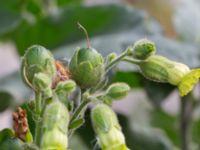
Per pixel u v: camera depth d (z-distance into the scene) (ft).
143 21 0.96
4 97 0.88
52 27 0.95
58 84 0.58
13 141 0.61
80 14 0.96
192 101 0.97
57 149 0.55
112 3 0.96
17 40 0.97
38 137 0.58
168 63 0.64
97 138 0.60
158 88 0.93
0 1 1.01
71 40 0.95
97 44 0.91
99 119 0.59
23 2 1.01
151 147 0.94
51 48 0.95
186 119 0.97
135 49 0.64
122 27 0.95
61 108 0.57
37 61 0.59
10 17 1.00
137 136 0.94
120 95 0.61
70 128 0.59
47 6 1.03
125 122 0.94
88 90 0.62
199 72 0.63
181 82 0.64
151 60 0.64
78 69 0.61
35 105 0.59
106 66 0.63
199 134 1.04
